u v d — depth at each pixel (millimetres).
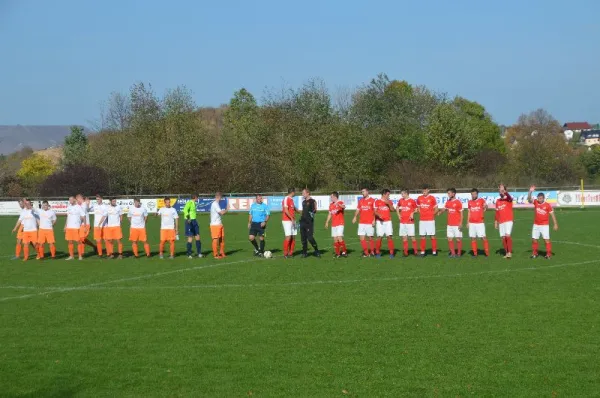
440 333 11078
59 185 54156
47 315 13133
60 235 33406
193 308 13539
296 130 62688
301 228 21875
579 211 42594
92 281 17531
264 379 8914
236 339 10945
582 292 14336
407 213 21703
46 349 10570
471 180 56781
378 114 75062
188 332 11477
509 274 17125
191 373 9219
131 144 58938
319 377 8953
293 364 9531
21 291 16141
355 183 61562
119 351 10375
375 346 10383
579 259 19734
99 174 55906
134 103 62094
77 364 9742
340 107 72562
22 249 26828
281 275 17828
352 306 13398
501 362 9445
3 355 10258
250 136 61719
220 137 66438
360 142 61438
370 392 8367
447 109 64250
